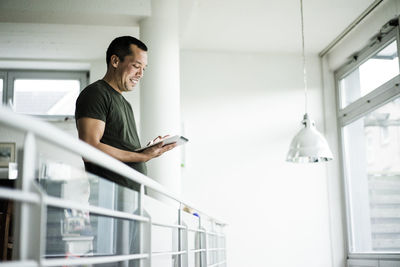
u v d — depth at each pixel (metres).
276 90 5.81
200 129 5.62
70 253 1.06
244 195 5.55
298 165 5.70
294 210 5.60
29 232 0.75
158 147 2.18
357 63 5.45
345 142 5.78
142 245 1.46
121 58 2.35
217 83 5.75
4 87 5.68
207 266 2.72
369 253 5.14
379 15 4.80
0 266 0.66
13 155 5.10
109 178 1.93
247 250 5.46
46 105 5.72
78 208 0.93
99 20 4.07
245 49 5.76
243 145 5.65
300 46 5.71
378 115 5.10
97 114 2.09
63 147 0.81
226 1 4.64
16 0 3.82
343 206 5.67
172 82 4.06
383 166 5.00
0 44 5.13
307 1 4.67
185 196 5.47
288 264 5.49
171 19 4.12
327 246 5.58
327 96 5.86
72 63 5.57
